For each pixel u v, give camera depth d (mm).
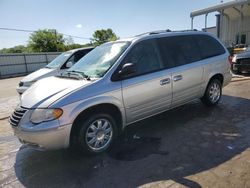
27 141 3568
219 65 5809
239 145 3967
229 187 2914
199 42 5543
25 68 28375
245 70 10430
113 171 3475
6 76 26297
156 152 3932
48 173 3559
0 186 3324
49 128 3412
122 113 4137
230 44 21625
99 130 3932
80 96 3650
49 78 4570
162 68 4664
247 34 22219
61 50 53031
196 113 5641
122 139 4516
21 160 4016
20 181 3414
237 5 16500
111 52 4523
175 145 4129
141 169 3467
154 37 4758
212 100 5938
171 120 5301
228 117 5273
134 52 4383
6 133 5414
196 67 5238
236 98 6789
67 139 3580
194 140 4270
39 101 3588
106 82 3941
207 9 18188
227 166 3369
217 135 4406
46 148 3516
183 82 4980
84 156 3949
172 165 3504
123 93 4074
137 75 4289
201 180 3096
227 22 23344
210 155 3707
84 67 4559
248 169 3262
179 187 2990
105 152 4043
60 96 3580
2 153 4336
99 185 3182
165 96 4688
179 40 5145
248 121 4980
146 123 5211
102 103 3846
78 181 3309
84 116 3777
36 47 51781
